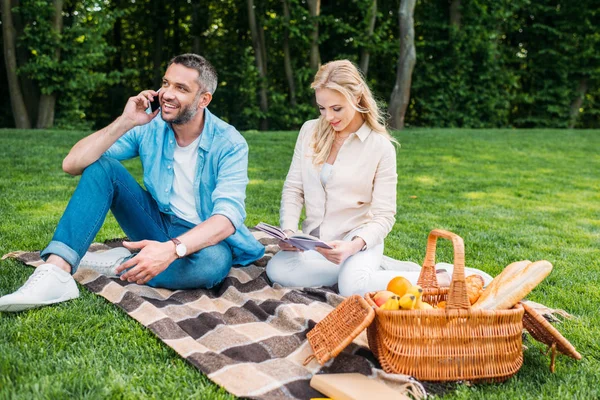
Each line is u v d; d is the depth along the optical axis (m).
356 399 2.00
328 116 3.04
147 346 2.49
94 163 3.00
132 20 19.97
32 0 14.02
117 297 2.96
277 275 3.35
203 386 2.18
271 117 18.05
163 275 3.12
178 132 3.14
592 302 3.33
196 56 2.99
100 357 2.37
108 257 3.44
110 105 20.09
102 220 3.00
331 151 3.29
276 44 18.84
